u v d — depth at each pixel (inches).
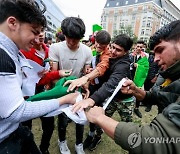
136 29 2158.0
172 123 28.4
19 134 45.8
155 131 29.2
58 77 70.5
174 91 36.1
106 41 81.7
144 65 130.3
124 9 2245.3
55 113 46.1
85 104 47.3
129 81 54.9
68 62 74.7
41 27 38.7
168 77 38.0
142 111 165.2
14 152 42.6
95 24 141.4
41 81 69.7
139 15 2118.6
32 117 38.9
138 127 31.4
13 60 36.5
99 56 87.8
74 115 44.3
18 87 36.6
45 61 73.3
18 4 33.7
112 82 63.0
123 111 92.2
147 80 173.3
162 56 36.4
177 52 34.2
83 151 91.8
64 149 89.7
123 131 31.6
